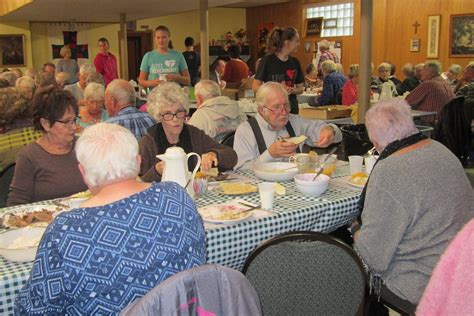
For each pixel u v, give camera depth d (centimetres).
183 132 258
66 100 226
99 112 376
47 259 115
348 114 521
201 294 106
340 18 1168
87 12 792
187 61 834
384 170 178
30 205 202
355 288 155
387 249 177
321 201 206
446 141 569
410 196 174
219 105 356
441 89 599
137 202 123
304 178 223
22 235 166
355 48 1137
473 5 919
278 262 149
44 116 224
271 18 1351
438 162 179
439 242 175
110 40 1272
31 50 1173
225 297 108
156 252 120
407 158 178
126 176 129
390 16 1061
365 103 426
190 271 107
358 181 230
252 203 204
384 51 1080
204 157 244
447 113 563
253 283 150
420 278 177
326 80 686
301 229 194
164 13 805
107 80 843
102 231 117
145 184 134
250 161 272
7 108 289
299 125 295
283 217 188
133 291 118
